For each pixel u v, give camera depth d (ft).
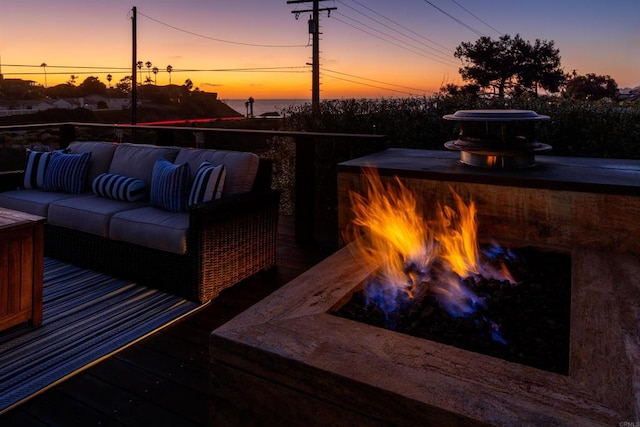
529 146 7.80
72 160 11.00
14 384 5.54
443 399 3.01
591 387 3.12
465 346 4.25
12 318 6.75
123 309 7.77
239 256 8.80
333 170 15.05
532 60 50.34
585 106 12.10
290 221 14.69
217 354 3.97
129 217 8.74
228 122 39.42
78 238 9.64
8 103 101.76
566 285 5.72
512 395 3.04
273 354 3.64
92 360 6.12
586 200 6.68
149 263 8.63
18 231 6.71
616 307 4.44
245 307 8.00
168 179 9.20
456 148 8.41
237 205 8.57
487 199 7.42
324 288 5.11
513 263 6.58
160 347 6.56
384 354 3.62
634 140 11.45
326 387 3.42
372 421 3.25
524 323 4.75
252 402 3.86
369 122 14.73
